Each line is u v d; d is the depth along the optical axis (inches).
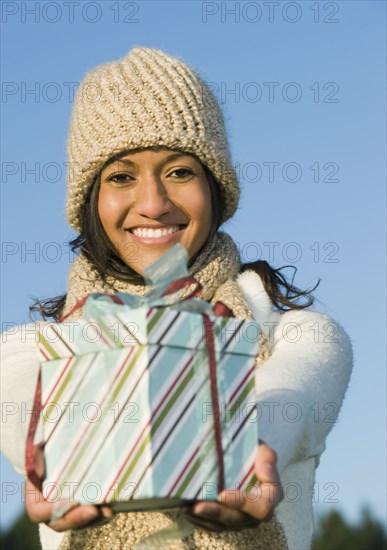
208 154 199.5
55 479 140.1
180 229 200.4
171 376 135.3
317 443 175.5
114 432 135.2
